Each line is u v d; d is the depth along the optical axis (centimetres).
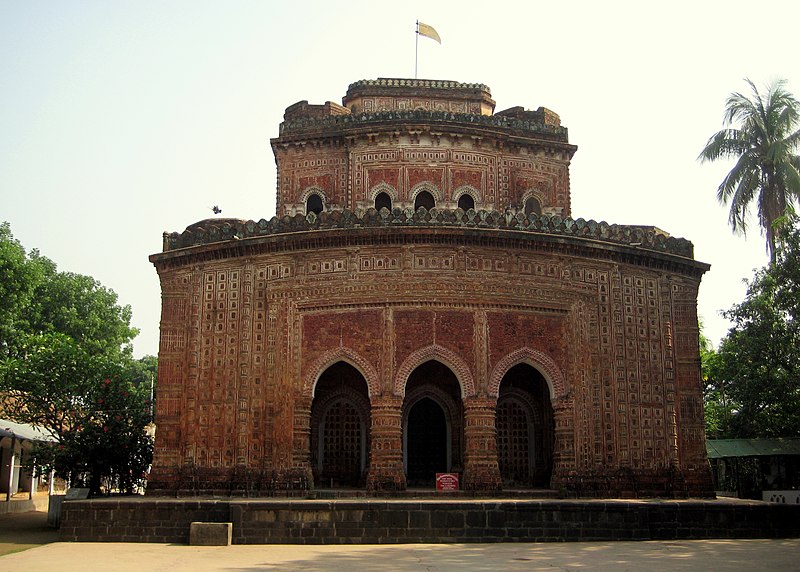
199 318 1911
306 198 2234
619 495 1820
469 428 1758
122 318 3806
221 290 1911
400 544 1426
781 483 2431
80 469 1948
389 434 1741
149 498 1673
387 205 2175
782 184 2631
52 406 2100
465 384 1777
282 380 1817
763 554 1264
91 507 1504
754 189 2683
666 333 1966
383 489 1706
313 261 1853
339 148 2227
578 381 1839
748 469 2483
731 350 2536
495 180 2205
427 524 1451
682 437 1942
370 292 1806
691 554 1263
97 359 2142
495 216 1853
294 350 1823
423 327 1792
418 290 1797
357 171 2180
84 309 3575
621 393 1883
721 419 2877
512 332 1819
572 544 1423
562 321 1866
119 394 2072
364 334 1797
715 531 1530
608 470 1830
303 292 1845
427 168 2172
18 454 2731
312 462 1944
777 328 2362
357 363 1788
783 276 2331
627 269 1956
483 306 1811
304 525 1443
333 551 1324
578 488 1775
